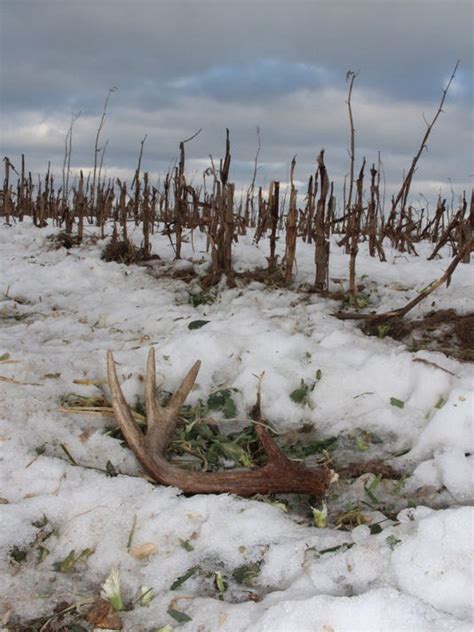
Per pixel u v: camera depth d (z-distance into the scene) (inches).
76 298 240.8
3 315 220.8
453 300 199.5
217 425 141.3
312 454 130.4
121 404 122.5
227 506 104.7
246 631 78.9
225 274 244.7
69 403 142.2
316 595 81.7
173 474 113.0
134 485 111.3
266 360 159.0
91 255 303.6
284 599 84.7
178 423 138.6
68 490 109.0
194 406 146.3
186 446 130.0
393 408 140.0
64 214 412.5
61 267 275.9
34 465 114.7
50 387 144.6
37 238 365.4
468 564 84.4
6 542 97.8
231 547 97.1
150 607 87.0
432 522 89.6
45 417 131.0
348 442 133.3
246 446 133.1
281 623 78.0
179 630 82.1
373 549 89.9
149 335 188.4
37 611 87.0
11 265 292.2
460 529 88.0
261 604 84.1
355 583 86.5
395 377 147.9
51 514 104.5
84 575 94.2
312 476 112.7
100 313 215.2
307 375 154.0
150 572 94.0
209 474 112.9
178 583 91.1
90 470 115.5
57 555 97.9
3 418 128.0
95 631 83.0
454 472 113.3
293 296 222.1
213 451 128.9
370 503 112.0
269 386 150.2
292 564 92.3
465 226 239.0
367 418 138.3
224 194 242.1
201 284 246.8
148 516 103.0
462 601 81.4
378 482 115.1
